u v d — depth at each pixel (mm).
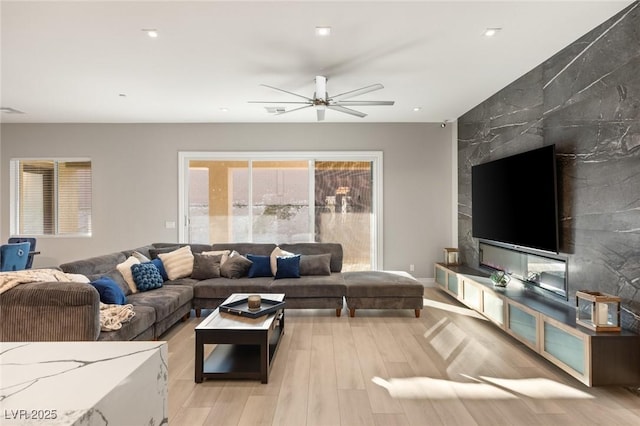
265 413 2324
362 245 6191
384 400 2479
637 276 2580
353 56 3469
